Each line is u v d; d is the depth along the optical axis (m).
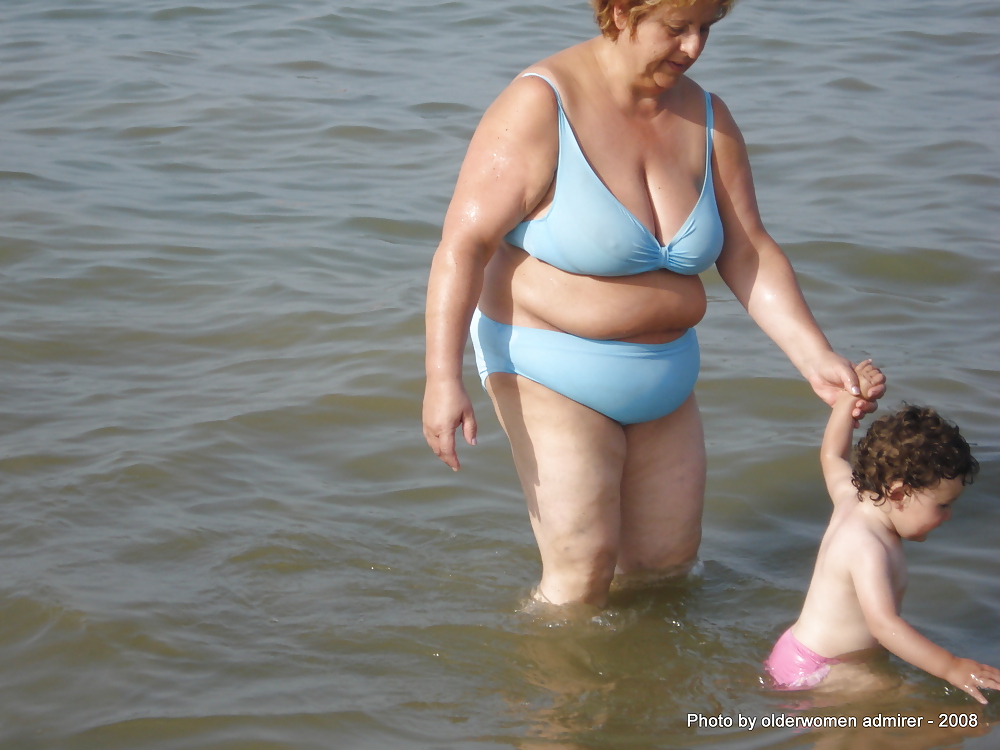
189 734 3.10
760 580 4.04
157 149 8.70
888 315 6.20
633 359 3.51
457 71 10.65
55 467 4.57
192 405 5.20
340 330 5.93
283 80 10.38
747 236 3.67
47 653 3.44
